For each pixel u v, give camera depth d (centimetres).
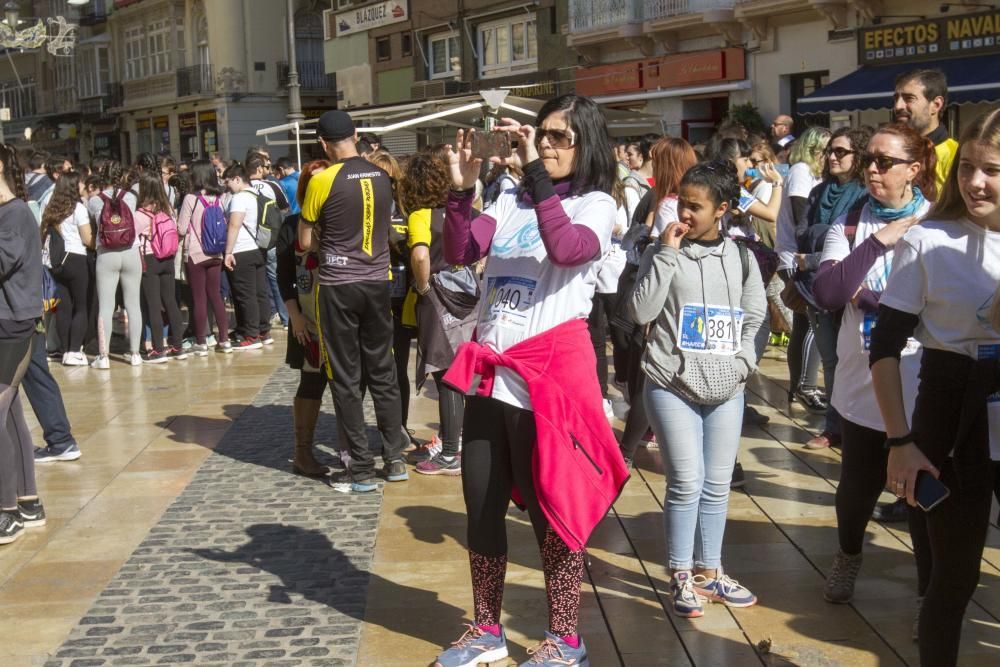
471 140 385
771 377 927
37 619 470
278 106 4531
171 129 4934
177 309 1150
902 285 338
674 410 443
